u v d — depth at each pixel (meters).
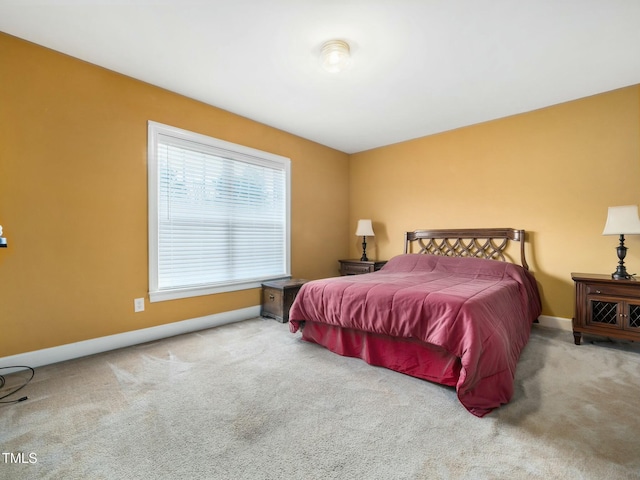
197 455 1.28
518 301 2.61
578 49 2.21
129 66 2.45
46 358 2.20
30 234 2.14
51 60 2.21
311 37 2.08
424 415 1.58
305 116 3.45
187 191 3.01
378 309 2.12
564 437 1.39
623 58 2.32
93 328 2.41
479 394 1.62
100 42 2.14
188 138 2.97
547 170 3.17
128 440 1.37
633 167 2.74
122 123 2.56
